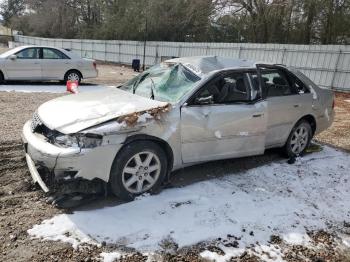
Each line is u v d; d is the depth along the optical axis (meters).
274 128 5.18
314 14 22.56
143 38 33.66
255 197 4.27
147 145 3.87
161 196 4.06
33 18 54.31
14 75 12.55
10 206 3.66
